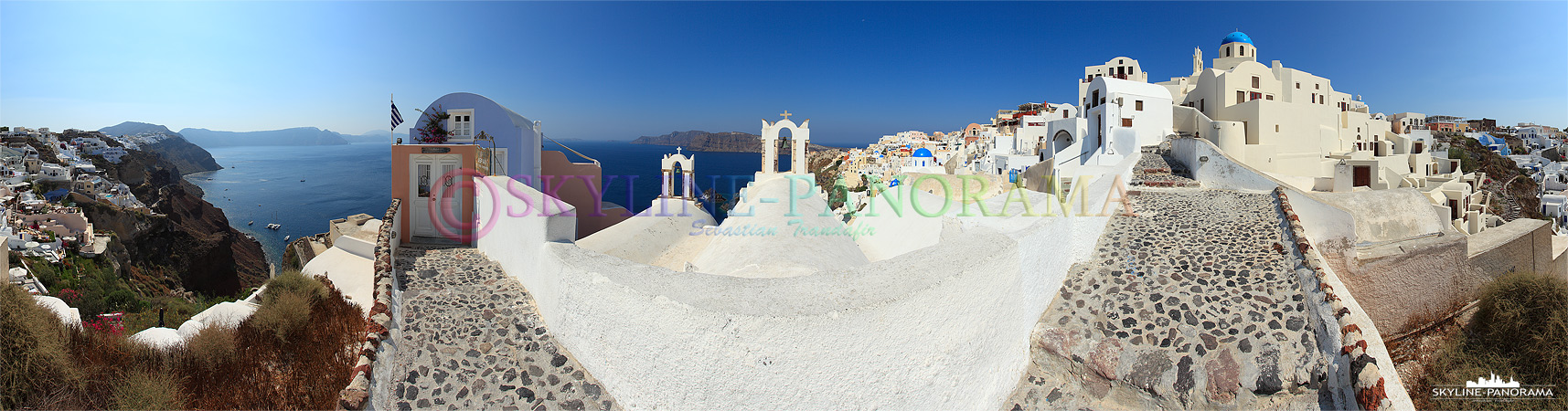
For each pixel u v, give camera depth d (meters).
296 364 8.09
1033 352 7.45
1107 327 7.47
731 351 5.92
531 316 8.07
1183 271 8.58
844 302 6.01
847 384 5.92
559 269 7.50
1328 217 11.01
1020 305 7.26
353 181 172.12
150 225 61.22
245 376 7.72
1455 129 92.25
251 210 114.69
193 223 84.94
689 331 6.09
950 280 6.31
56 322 7.58
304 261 18.80
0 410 6.34
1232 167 16.34
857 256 11.25
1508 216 55.06
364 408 5.78
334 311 10.12
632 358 6.54
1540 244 13.02
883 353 5.99
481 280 9.24
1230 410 6.54
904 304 6.03
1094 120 26.88
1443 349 9.91
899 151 58.62
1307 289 7.73
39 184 65.25
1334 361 6.64
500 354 7.29
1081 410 6.84
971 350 6.54
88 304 19.45
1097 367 7.03
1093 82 27.75
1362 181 19.48
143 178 98.19
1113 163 21.86
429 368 6.96
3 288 7.25
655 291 6.42
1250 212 10.90
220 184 166.38
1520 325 9.12
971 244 7.33
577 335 7.20
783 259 9.20
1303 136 29.19
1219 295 7.88
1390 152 36.19
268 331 8.69
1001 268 6.91
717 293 6.34
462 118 15.89
